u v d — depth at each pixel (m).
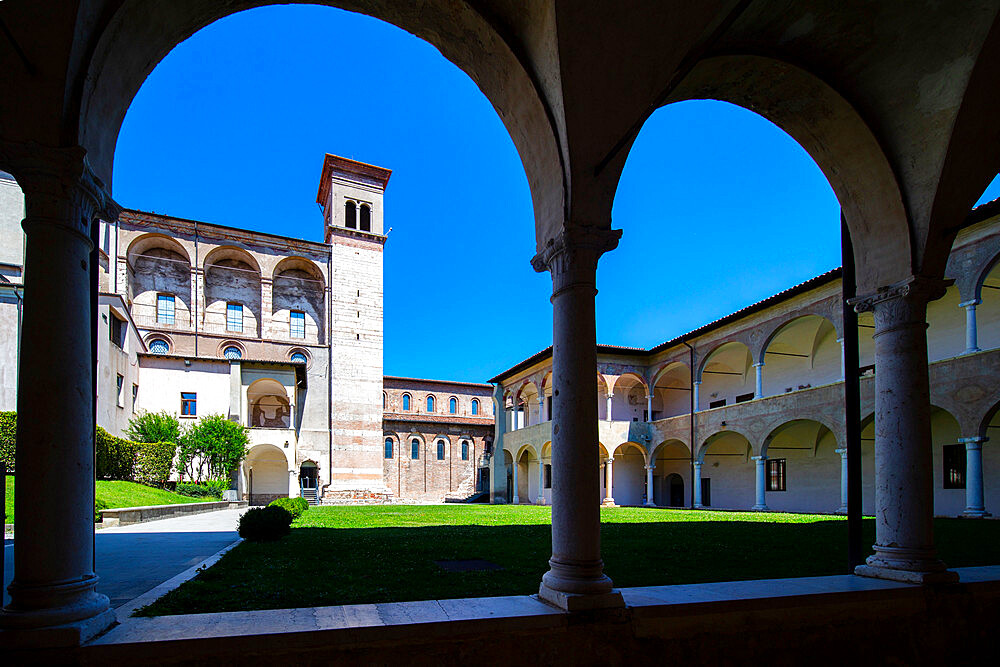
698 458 34.09
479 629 4.31
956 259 20.88
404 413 57.28
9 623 3.72
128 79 4.91
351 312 45.59
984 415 19.53
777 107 7.09
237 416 36.03
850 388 7.04
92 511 4.32
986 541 11.84
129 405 32.72
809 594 5.27
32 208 4.17
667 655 4.73
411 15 5.70
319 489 41.81
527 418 49.38
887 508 6.27
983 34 5.66
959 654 5.71
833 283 26.69
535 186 5.89
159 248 42.34
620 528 16.05
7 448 21.50
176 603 5.23
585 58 4.95
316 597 5.75
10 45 3.97
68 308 4.19
